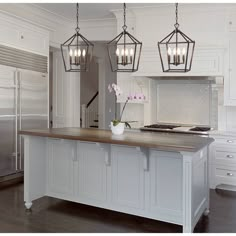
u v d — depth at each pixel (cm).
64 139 350
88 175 349
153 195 309
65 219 322
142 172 314
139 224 310
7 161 457
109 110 805
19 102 472
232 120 489
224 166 447
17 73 466
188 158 265
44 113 524
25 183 350
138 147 291
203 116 523
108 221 317
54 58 638
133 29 519
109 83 799
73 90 633
